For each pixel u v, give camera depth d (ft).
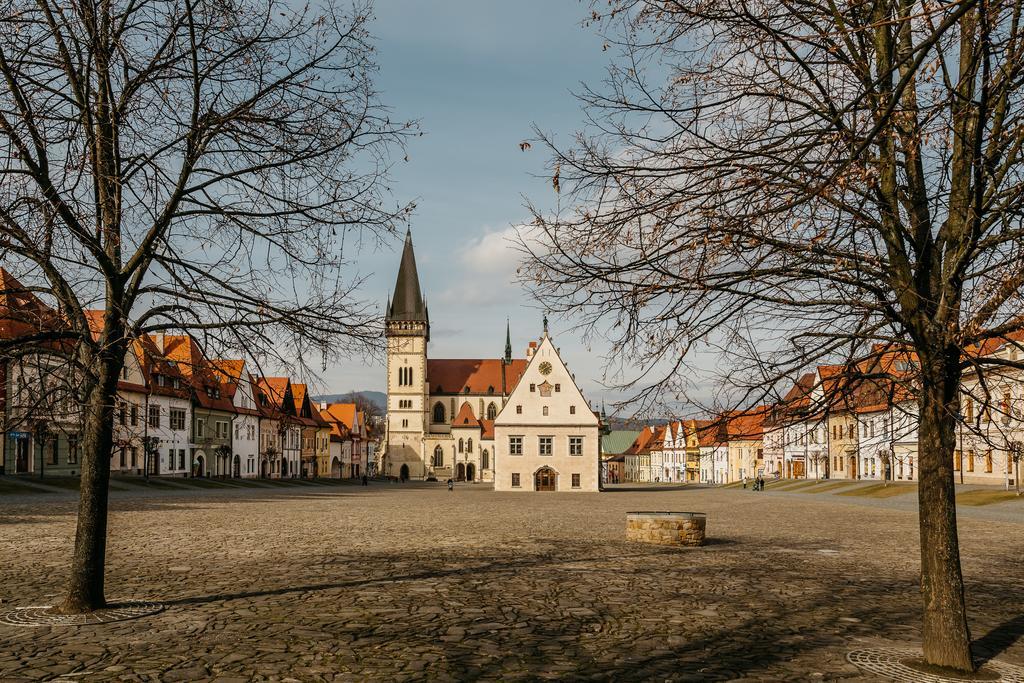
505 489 260.42
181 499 152.25
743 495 227.40
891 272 28.60
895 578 54.39
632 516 78.69
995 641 35.86
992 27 22.18
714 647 33.63
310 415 379.55
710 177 27.53
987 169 26.68
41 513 101.76
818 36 25.45
